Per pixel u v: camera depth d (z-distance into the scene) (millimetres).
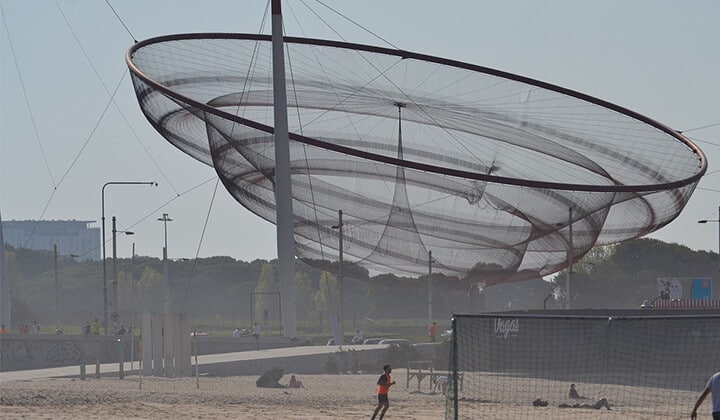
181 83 117000
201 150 121250
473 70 131125
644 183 119562
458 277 131250
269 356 91625
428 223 119875
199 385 74875
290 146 107812
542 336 78875
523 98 129500
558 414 53188
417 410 55375
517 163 126875
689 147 116812
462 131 128375
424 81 130750
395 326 192500
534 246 124750
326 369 92188
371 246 125938
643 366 77062
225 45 124188
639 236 124500
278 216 102625
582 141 125562
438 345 103125
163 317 85062
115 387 72188
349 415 51312
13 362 119562
